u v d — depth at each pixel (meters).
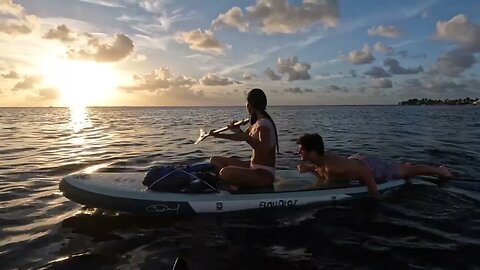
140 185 4.91
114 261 3.45
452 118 32.75
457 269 3.27
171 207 4.60
